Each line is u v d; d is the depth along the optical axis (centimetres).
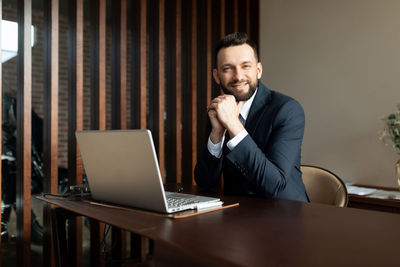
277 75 357
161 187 111
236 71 170
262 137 165
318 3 327
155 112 289
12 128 376
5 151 351
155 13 288
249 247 77
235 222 102
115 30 268
